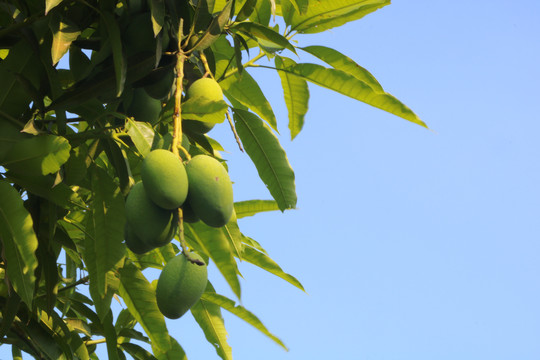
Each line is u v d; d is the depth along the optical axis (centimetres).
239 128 278
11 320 259
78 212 282
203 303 297
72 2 260
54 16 252
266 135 278
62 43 250
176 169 231
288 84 287
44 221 262
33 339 273
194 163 235
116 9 265
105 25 256
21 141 247
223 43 284
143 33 256
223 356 300
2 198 242
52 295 263
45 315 278
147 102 265
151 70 255
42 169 247
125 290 275
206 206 233
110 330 281
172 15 255
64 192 254
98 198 257
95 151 264
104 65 259
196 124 258
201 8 253
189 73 262
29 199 261
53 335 277
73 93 255
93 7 256
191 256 236
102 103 263
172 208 232
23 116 259
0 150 249
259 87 288
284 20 282
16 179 253
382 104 278
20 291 241
